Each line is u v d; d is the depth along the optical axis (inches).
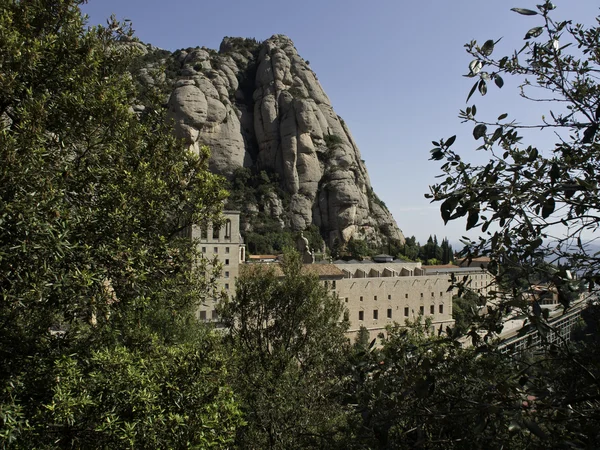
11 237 354.9
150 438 376.5
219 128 5492.1
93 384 402.9
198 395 438.9
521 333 183.5
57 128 474.9
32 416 379.9
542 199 175.0
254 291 890.1
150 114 642.8
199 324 1097.4
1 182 354.3
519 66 213.3
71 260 412.2
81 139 499.8
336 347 854.5
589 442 164.2
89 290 426.9
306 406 713.0
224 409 440.5
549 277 176.2
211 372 468.4
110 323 487.5
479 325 208.4
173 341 828.6
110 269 469.4
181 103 5113.2
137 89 625.9
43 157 417.7
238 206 5329.7
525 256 186.1
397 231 6471.5
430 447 218.5
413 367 219.0
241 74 6491.1
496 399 185.3
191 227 675.4
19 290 383.2
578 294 171.3
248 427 717.9
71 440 375.6
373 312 2790.4
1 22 419.5
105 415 375.6
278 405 706.8
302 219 5551.2
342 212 5733.3
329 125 6427.2
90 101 483.2
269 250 4845.0
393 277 2874.0
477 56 206.8
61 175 435.8
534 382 193.5
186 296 582.9
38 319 475.5
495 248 196.7
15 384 397.4
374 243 5940.0
